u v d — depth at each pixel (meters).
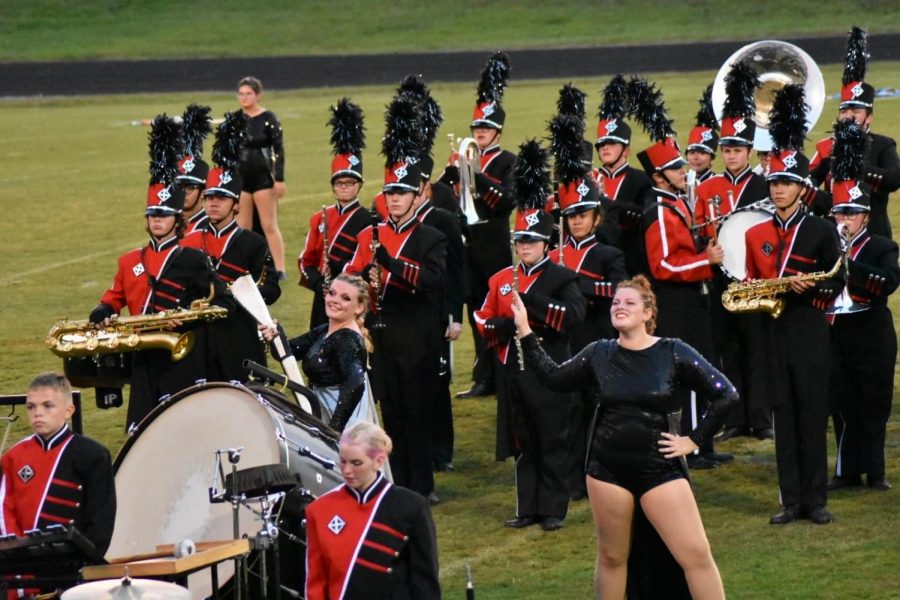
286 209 63.25
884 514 28.08
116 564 19.77
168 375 29.72
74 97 116.19
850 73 38.41
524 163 28.64
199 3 162.75
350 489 20.05
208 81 124.50
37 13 158.88
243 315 30.52
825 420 27.73
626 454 21.61
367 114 97.88
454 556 26.73
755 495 29.58
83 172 76.88
